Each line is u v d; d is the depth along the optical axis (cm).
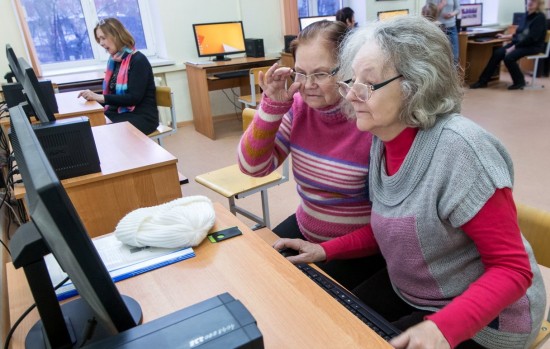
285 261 93
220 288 85
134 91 313
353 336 71
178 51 481
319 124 125
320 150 126
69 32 453
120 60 323
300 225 143
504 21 733
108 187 152
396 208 95
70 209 46
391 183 95
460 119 86
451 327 77
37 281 67
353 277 128
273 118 123
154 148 178
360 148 116
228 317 54
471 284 87
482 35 651
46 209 45
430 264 95
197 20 480
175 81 489
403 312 109
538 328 92
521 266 81
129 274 90
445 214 85
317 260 117
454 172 82
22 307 86
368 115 88
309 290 83
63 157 144
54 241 53
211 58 491
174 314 55
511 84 622
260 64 471
